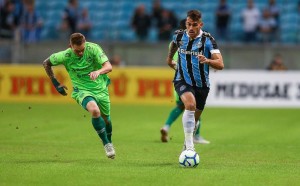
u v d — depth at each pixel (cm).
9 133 4575
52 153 3588
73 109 6469
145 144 4094
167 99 7138
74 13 7881
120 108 6700
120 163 3191
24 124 5166
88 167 3012
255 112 6550
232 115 6238
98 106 3284
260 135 4728
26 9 8038
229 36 8006
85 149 3788
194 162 3036
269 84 7038
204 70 3209
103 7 8788
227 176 2806
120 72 7175
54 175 2786
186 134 3119
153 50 7825
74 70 3253
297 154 3728
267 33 7969
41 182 2633
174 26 7906
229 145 4125
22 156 3441
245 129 5119
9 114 5928
